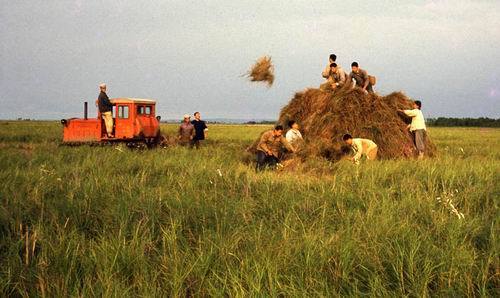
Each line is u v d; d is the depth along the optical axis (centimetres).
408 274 466
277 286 436
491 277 465
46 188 862
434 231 613
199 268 471
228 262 498
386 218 630
